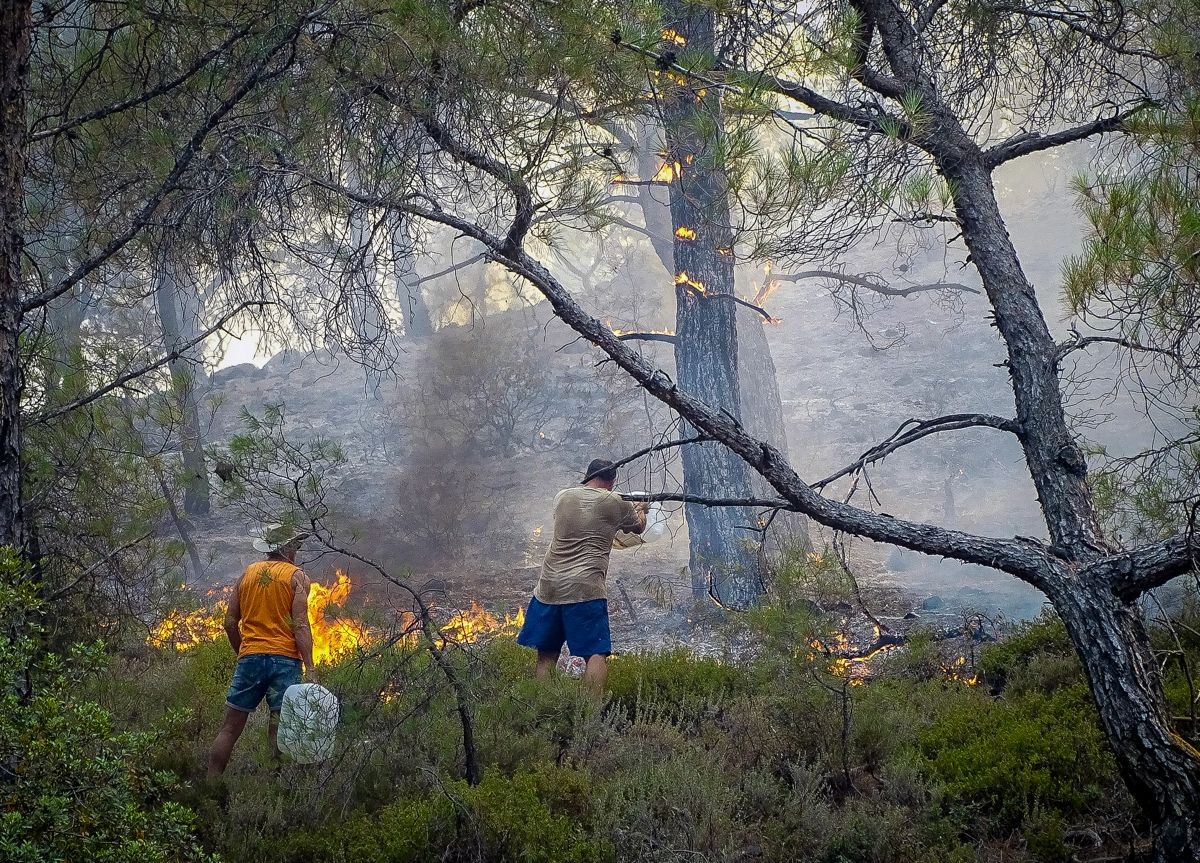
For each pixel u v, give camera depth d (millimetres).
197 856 3320
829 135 5137
